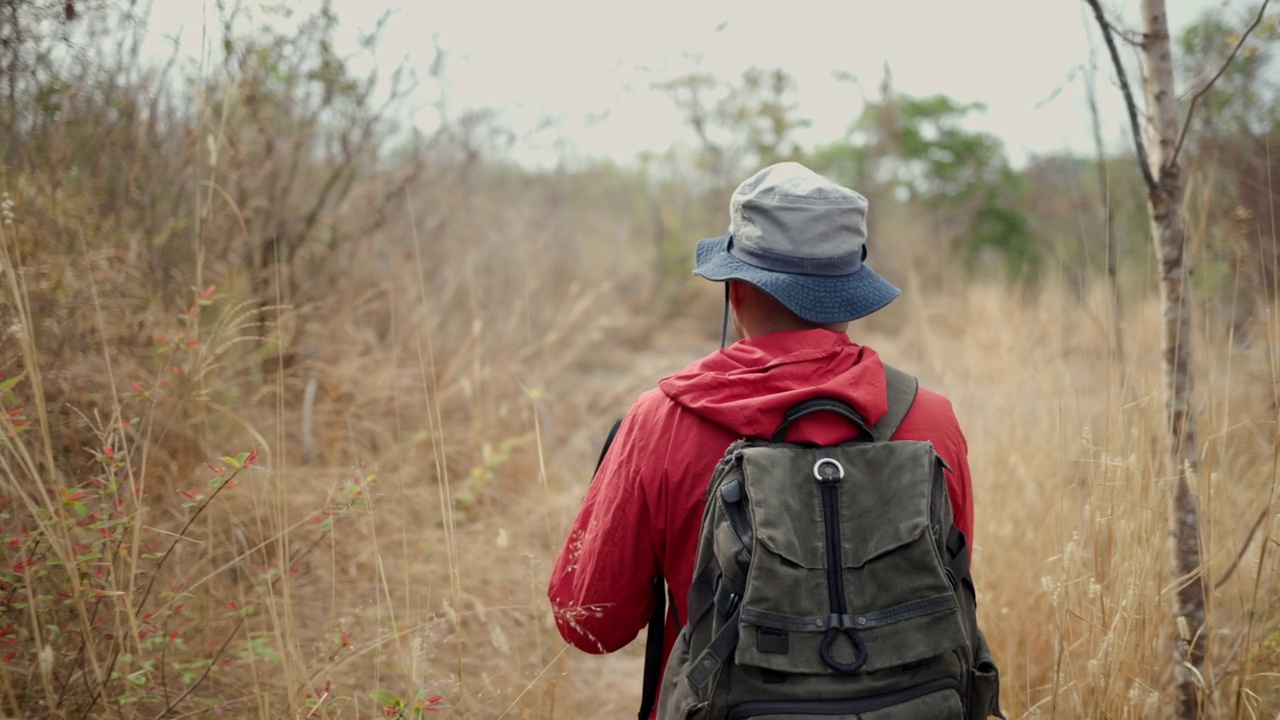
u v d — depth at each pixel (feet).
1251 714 7.11
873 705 4.30
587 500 5.36
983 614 9.33
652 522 4.92
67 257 8.55
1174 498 7.34
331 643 7.33
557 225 26.91
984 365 15.16
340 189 15.15
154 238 10.64
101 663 6.89
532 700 8.81
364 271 15.42
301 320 13.48
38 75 9.00
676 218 37.35
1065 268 15.89
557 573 5.34
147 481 8.71
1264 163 10.55
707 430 4.86
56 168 8.90
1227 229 8.91
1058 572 8.20
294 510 10.00
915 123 42.91
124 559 7.40
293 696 6.44
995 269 35.32
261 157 12.93
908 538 4.38
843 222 5.04
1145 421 7.82
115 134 10.09
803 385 4.83
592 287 28.89
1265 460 8.50
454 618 7.25
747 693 4.33
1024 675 8.74
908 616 4.36
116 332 9.12
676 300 35.83
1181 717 7.25
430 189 18.08
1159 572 7.47
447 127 17.21
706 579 4.50
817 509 4.45
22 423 6.98
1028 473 10.89
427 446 13.85
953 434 5.09
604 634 5.16
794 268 5.00
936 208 41.37
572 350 20.16
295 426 12.47
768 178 5.19
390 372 13.32
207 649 7.54
